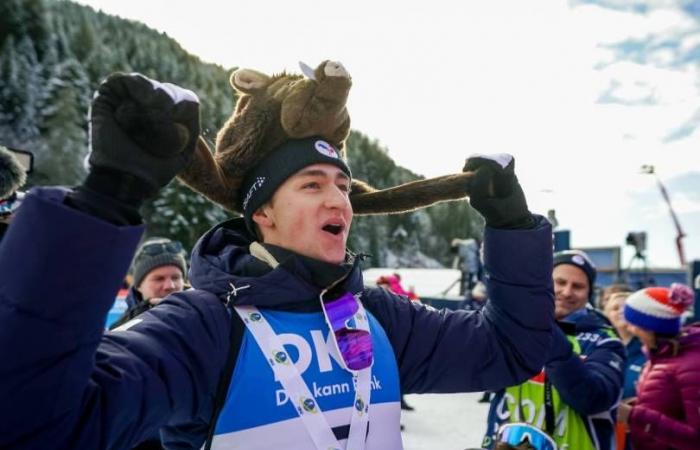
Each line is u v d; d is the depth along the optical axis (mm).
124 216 676
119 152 669
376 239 48656
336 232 1062
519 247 1162
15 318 595
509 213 1176
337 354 981
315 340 972
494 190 1169
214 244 1111
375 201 1248
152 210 29672
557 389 1882
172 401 795
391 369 1057
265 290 959
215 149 1185
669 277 9336
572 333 2158
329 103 1029
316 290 1019
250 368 889
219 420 856
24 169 1619
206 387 863
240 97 1168
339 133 1130
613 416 2150
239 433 851
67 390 624
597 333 2176
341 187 1112
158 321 866
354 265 1128
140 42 51344
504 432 1765
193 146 743
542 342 1194
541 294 1181
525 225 1190
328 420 915
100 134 671
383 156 73250
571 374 1829
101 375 696
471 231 58125
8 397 591
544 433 1714
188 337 860
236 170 1108
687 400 1938
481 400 5887
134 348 777
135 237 664
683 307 2109
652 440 2027
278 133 1063
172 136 693
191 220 29984
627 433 2441
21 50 40344
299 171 1042
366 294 1200
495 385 1211
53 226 605
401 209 1250
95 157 670
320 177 1051
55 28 46219
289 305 996
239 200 1183
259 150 1080
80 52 46438
